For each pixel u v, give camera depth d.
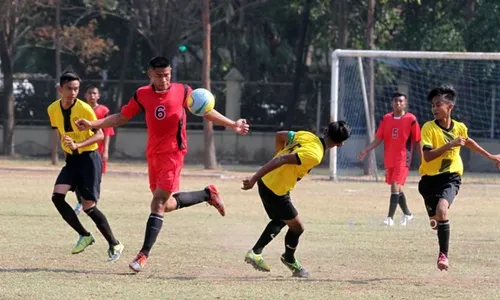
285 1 71.31
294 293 16.31
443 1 70.00
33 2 67.38
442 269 18.33
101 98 73.62
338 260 20.88
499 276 18.88
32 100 73.38
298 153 17.34
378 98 67.12
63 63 75.25
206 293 16.11
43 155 72.00
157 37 69.06
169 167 18.06
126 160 69.00
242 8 69.88
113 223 27.53
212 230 26.36
